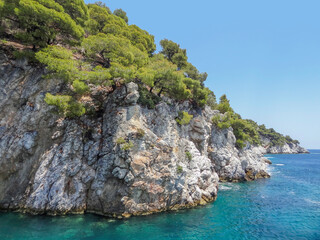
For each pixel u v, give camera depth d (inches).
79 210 904.3
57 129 997.2
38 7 962.7
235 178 2043.6
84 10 1533.0
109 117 1066.7
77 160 965.2
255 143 4274.1
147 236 751.7
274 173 2800.2
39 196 866.1
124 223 844.0
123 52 1214.3
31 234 692.1
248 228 895.1
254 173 2256.4
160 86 1424.7
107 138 1011.3
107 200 911.7
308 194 1572.3
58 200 876.6
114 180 935.0
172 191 1056.2
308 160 5300.2
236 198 1412.4
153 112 1207.6
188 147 1347.2
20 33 1027.9
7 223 762.2
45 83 1058.1
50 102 898.1
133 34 1839.3
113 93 1128.8
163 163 1053.2
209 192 1294.3
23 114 965.2
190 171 1244.5
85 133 1037.8
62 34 1233.4
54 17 1023.6
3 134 912.3
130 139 975.6
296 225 942.4
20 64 1026.1
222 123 2095.2
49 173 907.4
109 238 711.1
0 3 916.0
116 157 949.2
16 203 867.4
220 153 2006.6
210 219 975.6
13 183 892.0
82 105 1000.9
